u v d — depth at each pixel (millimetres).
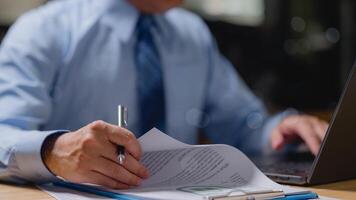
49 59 1480
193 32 1812
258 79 2945
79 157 821
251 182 833
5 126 1135
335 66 3133
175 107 1676
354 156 932
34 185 949
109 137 814
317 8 3131
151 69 1632
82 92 1552
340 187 885
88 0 1657
